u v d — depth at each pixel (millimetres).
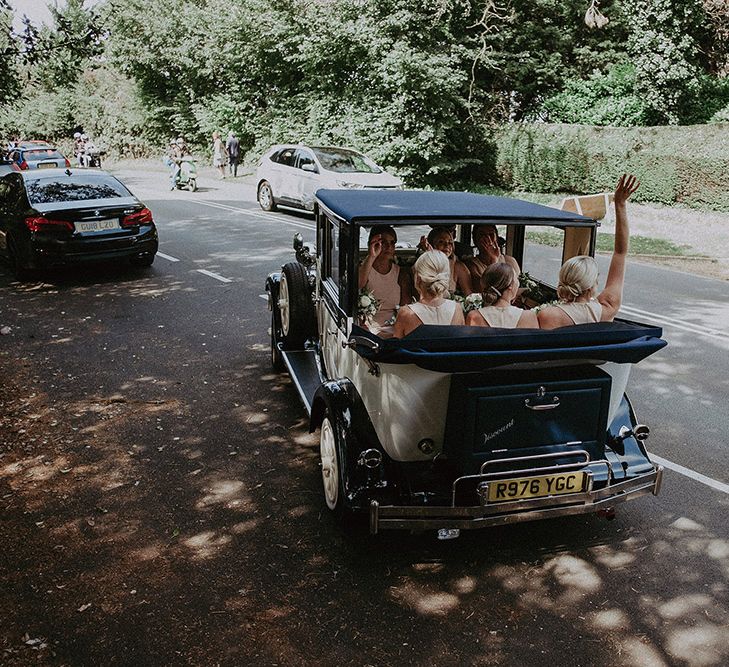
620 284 4586
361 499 4113
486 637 3670
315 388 5695
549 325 4293
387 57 21844
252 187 25875
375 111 22547
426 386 3846
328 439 4605
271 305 7309
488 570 4250
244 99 30969
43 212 10719
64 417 6293
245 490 5094
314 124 24969
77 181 11773
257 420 6273
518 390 3793
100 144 40438
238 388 6992
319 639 3625
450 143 23125
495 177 23797
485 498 3912
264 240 15008
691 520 4844
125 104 39594
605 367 4109
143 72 35438
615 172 20438
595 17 24188
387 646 3586
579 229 4879
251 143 31516
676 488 5281
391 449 4109
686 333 9258
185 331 8805
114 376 7277
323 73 24938
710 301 11055
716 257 14469
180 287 10992
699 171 18797
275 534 4555
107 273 11938
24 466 5406
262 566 4223
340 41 23859
